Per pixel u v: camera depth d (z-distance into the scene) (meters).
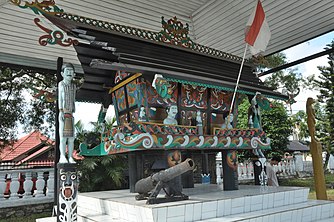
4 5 5.49
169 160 4.37
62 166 3.84
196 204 3.82
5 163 13.55
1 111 12.12
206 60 5.47
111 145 4.67
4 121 12.19
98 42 4.01
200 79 4.59
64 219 3.74
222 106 5.56
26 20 5.96
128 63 3.87
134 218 3.76
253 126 5.88
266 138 5.61
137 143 3.99
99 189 9.77
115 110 5.36
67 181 3.82
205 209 3.89
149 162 6.42
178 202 3.85
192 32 7.65
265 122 13.86
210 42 8.05
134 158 5.29
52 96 4.54
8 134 12.38
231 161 5.33
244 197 4.37
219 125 5.53
